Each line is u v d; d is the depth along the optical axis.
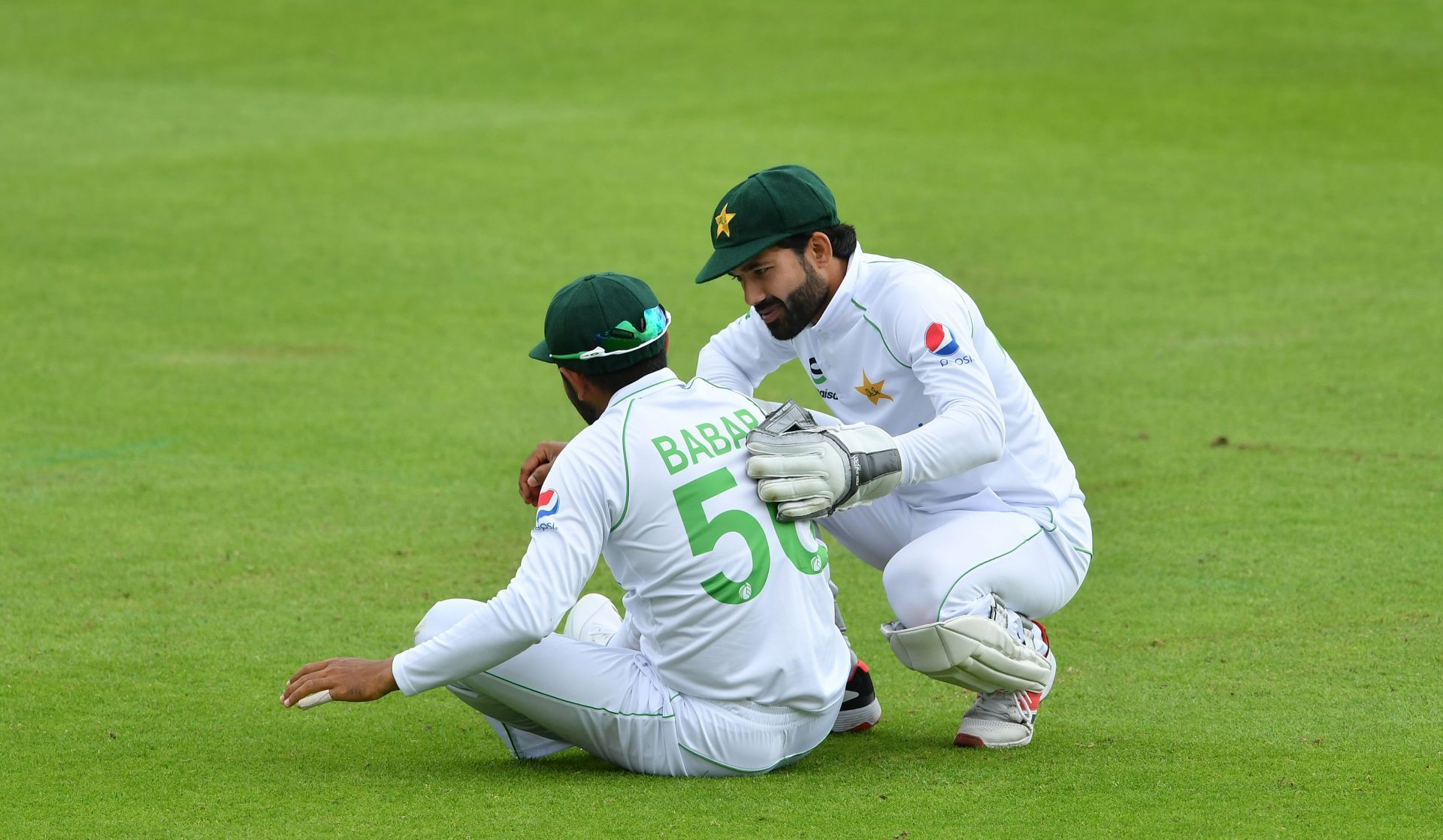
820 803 12.39
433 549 21.11
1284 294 37.06
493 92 67.69
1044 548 14.26
